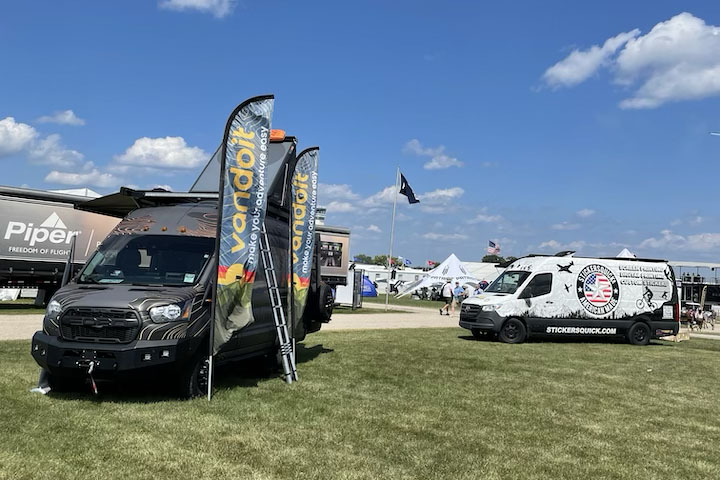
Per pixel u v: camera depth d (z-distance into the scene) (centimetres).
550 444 603
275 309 872
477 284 4397
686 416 761
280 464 496
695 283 5175
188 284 727
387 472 491
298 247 962
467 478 488
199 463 487
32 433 538
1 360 902
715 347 1812
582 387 936
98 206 946
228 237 734
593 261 1738
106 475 448
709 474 531
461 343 1523
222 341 729
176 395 711
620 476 514
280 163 1008
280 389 804
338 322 2052
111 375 640
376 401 755
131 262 761
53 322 667
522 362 1196
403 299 4994
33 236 1870
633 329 1745
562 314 1683
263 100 776
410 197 2995
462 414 710
